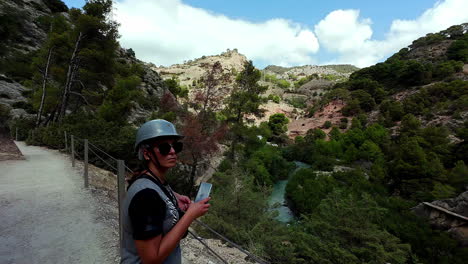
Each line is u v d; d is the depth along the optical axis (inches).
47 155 462.0
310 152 2412.6
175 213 38.3
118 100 835.4
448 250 684.7
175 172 795.4
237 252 279.3
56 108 794.2
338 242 404.8
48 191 242.4
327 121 3686.0
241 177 559.8
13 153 439.2
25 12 1617.9
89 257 134.7
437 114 2817.4
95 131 564.4
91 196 237.9
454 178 1299.2
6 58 1282.0
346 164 2198.6
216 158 1389.0
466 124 2106.3
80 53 705.6
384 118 3216.0
